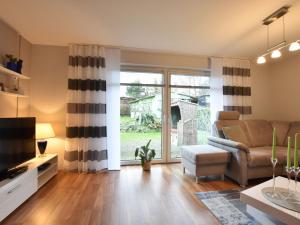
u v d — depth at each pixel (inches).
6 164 86.7
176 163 162.6
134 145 160.4
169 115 164.2
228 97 163.6
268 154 116.6
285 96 165.9
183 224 74.5
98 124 138.3
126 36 125.2
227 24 107.8
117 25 110.2
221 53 156.9
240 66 167.8
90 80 138.1
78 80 136.5
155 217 79.4
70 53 136.7
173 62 158.6
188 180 122.2
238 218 78.2
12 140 91.4
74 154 136.4
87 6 91.0
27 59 132.0
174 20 103.8
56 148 139.5
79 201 93.0
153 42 135.0
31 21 105.7
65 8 92.7
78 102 136.3
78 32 119.5
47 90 138.7
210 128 170.6
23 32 119.3
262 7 90.7
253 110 175.0
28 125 105.0
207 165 117.4
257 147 141.9
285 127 150.3
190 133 169.5
